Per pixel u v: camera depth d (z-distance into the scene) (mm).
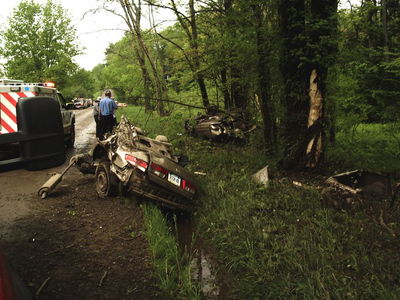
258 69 6980
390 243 3891
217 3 8227
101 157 6129
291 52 5984
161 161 4695
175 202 4875
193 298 2996
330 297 2969
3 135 3381
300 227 4426
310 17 6012
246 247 3881
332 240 3928
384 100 6371
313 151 6406
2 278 1605
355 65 6453
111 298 2918
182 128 12664
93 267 3381
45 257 3492
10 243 3711
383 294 2922
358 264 3479
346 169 6785
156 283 3197
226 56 7703
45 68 33469
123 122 5367
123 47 19328
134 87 23312
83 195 5574
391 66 5977
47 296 2840
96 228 4305
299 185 5785
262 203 5125
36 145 3527
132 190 4746
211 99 12148
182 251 4066
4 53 32250
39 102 3586
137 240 4059
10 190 5570
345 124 6969
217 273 3629
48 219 4465
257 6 6688
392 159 7055
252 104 8594
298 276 3363
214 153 8633
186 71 11414
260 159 7480
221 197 5570
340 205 4840
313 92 6203
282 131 6914
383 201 4906
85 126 17750
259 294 3148
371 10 6348
